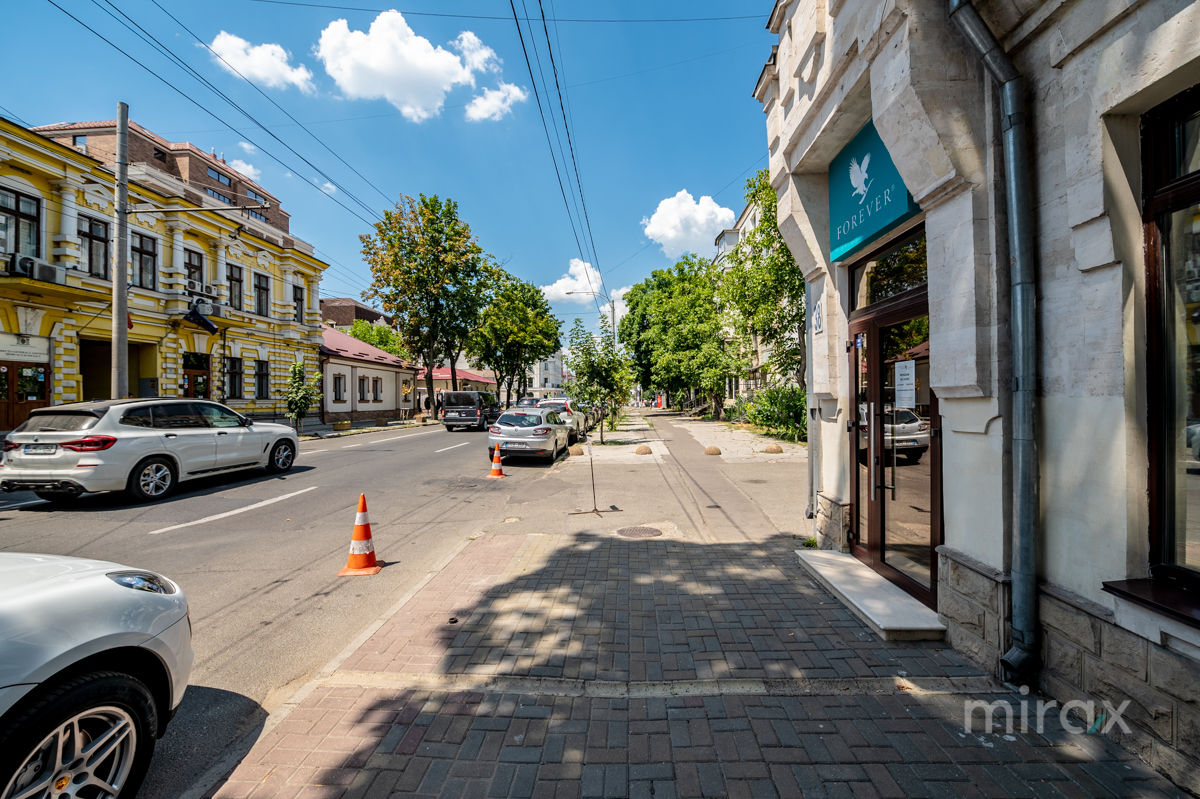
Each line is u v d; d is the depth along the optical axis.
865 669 3.34
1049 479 3.01
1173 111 2.52
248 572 5.60
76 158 16.62
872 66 3.74
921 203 3.64
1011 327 3.13
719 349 30.22
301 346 28.48
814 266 5.79
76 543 6.69
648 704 2.99
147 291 19.66
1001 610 3.17
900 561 4.58
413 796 2.32
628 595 4.66
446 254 33.84
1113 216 2.58
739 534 6.79
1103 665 2.66
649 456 15.70
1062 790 2.32
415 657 3.55
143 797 2.37
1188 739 2.27
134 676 2.36
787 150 5.76
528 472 12.88
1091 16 2.62
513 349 45.34
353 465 14.05
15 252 15.35
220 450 10.55
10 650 1.90
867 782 2.37
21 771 1.89
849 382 5.39
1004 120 3.07
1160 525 2.56
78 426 8.62
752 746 2.62
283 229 40.16
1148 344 2.59
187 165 31.61
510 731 2.76
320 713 2.93
